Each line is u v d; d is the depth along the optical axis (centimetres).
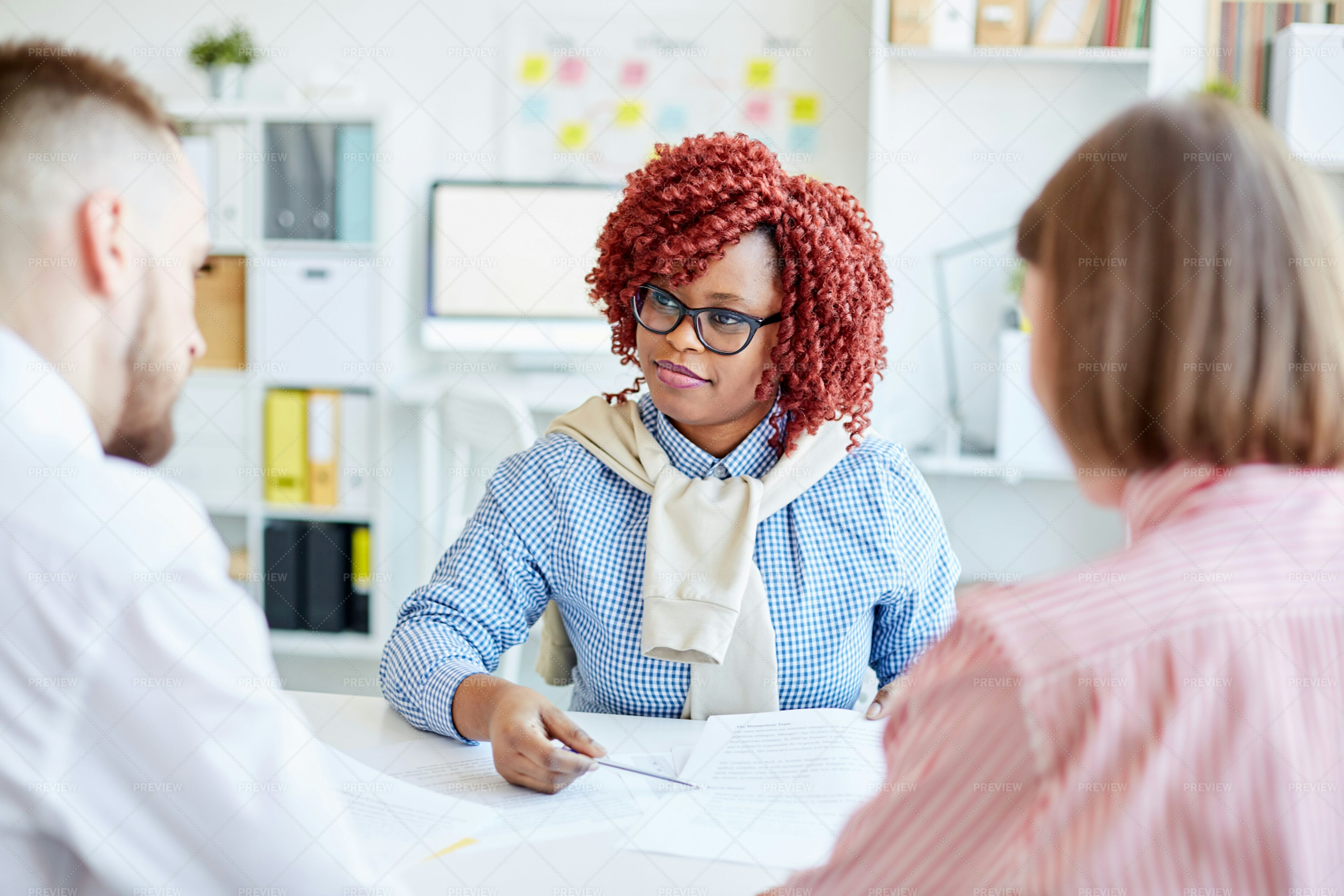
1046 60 291
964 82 300
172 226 60
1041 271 56
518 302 320
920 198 305
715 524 116
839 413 127
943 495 310
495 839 87
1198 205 52
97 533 55
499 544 123
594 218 316
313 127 313
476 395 277
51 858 57
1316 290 52
